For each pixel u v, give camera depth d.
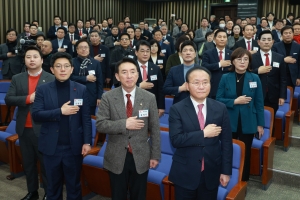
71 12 10.92
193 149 1.88
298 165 3.40
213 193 1.95
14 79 2.80
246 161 2.88
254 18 8.12
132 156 2.09
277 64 3.38
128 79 2.03
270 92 3.44
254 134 2.88
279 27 6.54
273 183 3.29
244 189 2.32
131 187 2.16
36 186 2.92
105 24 9.36
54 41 6.53
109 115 2.09
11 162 3.46
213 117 1.90
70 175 2.44
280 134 3.80
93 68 3.77
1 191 3.20
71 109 2.25
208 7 12.56
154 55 5.14
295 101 4.53
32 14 9.77
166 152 2.86
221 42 3.65
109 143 2.12
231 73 2.85
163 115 3.82
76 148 2.38
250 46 4.83
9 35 5.22
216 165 1.91
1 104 4.71
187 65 3.26
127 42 5.28
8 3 9.14
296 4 9.98
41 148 2.36
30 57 2.72
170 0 13.27
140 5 13.59
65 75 2.33
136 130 2.07
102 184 2.78
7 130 3.79
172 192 2.40
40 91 2.36
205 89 1.85
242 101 2.69
